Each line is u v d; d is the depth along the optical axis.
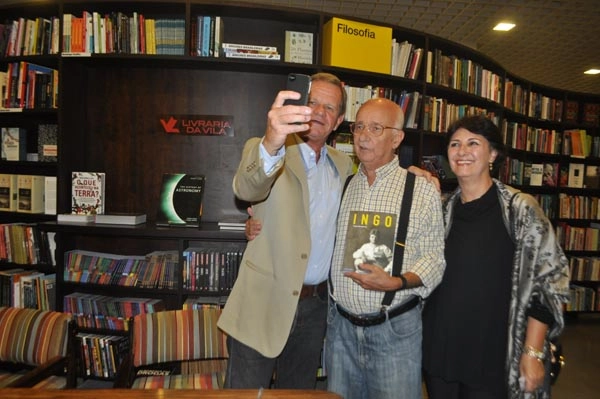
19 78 2.62
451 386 1.36
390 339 1.30
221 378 1.81
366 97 2.78
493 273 1.27
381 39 2.68
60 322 1.66
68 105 2.57
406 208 1.31
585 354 3.45
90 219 2.50
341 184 1.52
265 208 1.41
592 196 4.75
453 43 3.07
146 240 2.78
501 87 3.65
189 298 2.60
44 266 2.67
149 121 2.75
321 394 0.98
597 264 4.53
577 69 5.08
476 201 1.33
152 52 2.50
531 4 3.37
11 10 2.62
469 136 1.32
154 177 2.77
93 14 2.49
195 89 2.75
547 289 1.19
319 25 2.63
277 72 2.72
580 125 4.59
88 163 2.77
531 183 4.32
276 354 1.32
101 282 2.50
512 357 1.22
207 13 2.64
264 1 3.44
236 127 2.78
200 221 2.53
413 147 3.08
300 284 1.34
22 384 1.38
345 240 1.37
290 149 1.39
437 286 1.36
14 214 2.76
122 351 2.48
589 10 3.45
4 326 1.68
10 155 2.73
